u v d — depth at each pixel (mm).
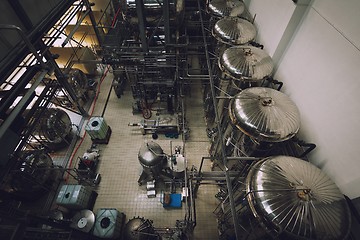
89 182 10258
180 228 8125
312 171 4871
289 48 7602
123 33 11273
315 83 6203
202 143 11664
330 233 4102
